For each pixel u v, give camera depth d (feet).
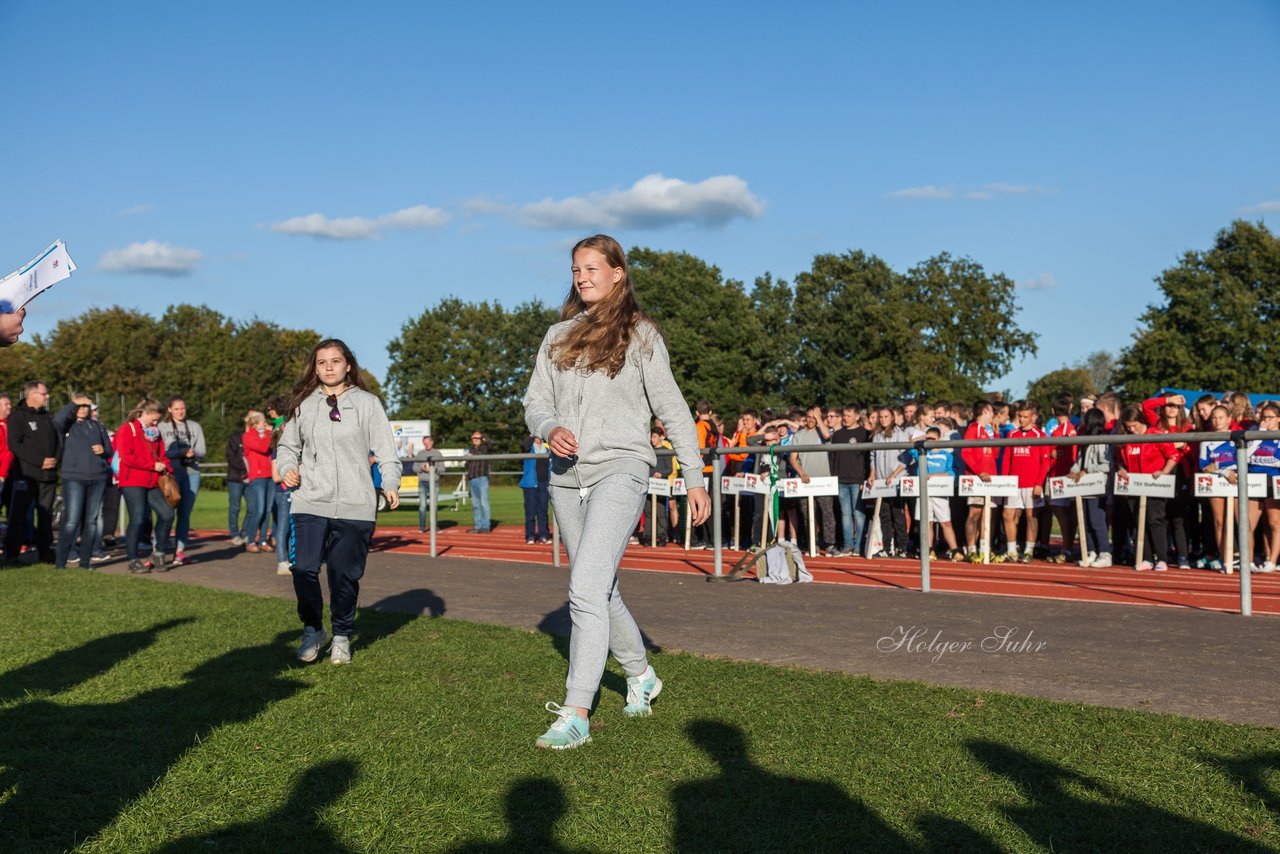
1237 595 28.04
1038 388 289.53
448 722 15.46
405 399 237.04
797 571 31.48
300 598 20.07
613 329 14.92
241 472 51.67
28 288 10.23
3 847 10.79
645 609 26.25
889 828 10.86
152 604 28.99
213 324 270.05
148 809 11.87
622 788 12.35
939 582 31.94
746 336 219.20
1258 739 13.48
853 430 43.50
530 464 53.62
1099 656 19.17
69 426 45.06
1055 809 11.22
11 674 19.45
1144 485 35.22
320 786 12.59
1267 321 174.29
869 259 229.04
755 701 16.15
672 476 48.08
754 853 10.37
